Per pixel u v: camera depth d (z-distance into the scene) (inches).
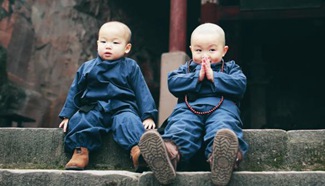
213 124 137.8
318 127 778.2
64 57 625.3
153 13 770.8
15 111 559.2
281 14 681.0
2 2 600.1
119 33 164.4
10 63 585.9
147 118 155.5
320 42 804.0
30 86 596.7
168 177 120.0
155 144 119.0
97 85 159.3
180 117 143.5
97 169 150.3
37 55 615.5
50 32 629.6
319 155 143.9
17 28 601.6
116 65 161.8
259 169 144.3
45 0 639.1
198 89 147.3
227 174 118.3
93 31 661.3
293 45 814.5
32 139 157.9
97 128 149.5
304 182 121.8
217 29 157.9
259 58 789.9
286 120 784.9
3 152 157.9
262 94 765.9
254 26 785.6
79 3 651.5
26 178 133.4
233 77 147.3
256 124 750.5
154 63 749.9
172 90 150.5
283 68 819.4
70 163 144.1
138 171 141.3
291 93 805.2
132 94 159.8
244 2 672.4
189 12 792.9
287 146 145.5
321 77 810.2
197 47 156.1
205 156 136.0
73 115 155.9
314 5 658.8
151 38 759.1
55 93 608.4
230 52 698.2
